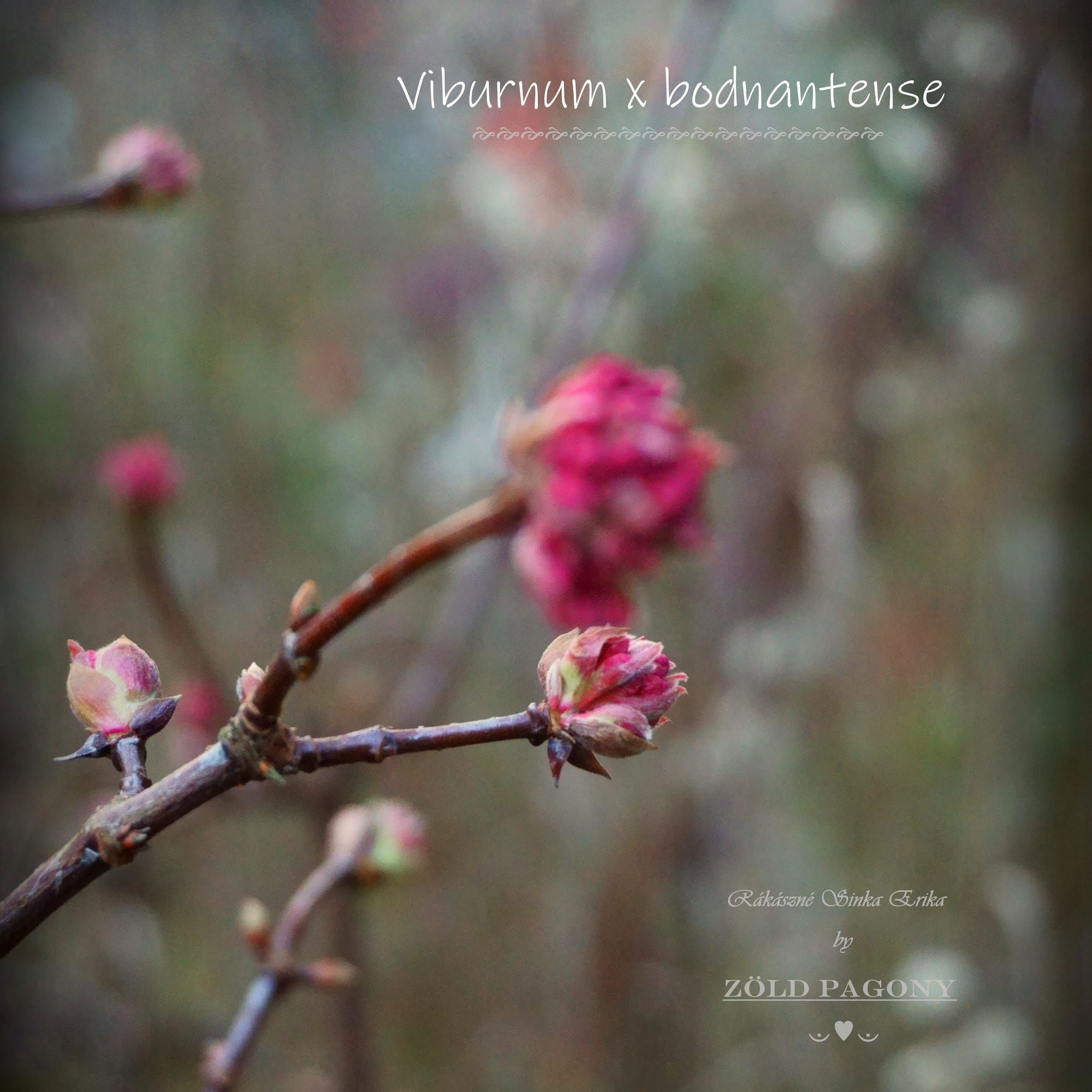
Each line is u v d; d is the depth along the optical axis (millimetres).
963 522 968
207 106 1025
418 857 481
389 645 977
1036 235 934
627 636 381
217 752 368
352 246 1027
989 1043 911
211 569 1004
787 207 931
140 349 1043
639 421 504
